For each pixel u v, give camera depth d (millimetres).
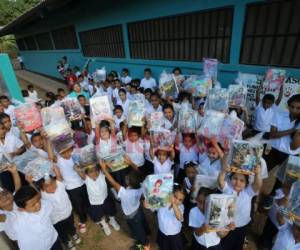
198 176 2262
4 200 2033
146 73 6230
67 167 2797
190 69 5527
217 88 3381
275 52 4051
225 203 1769
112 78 6953
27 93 7387
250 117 4297
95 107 3488
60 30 11758
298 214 1764
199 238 2090
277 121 2881
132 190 2439
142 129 3391
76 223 3283
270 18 3924
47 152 3129
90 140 3701
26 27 16156
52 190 2471
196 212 2061
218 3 4383
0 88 7258
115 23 7363
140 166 3367
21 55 20484
